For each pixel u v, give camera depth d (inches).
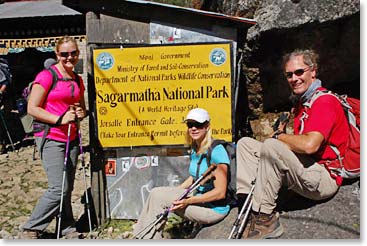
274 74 233.8
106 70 211.6
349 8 205.8
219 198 171.5
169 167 215.2
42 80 189.0
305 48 221.1
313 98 167.2
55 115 190.1
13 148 369.4
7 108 453.1
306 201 177.8
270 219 165.9
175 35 213.5
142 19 213.0
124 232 206.7
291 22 210.5
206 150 177.0
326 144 167.6
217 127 209.8
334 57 225.3
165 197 178.9
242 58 232.7
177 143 211.5
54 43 510.6
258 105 249.1
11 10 527.8
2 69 369.7
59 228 192.7
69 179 199.5
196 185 175.3
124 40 214.1
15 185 280.4
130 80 211.0
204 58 207.9
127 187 217.5
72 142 198.1
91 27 212.7
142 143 212.8
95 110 213.0
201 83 209.0
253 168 181.9
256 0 226.7
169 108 210.8
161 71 209.8
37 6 533.6
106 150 215.5
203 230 180.9
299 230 166.2
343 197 173.0
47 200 192.7
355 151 170.1
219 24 211.6
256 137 249.1
